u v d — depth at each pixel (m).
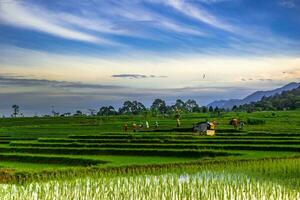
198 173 33.94
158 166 36.88
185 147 50.16
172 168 36.38
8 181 31.61
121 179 31.42
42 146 56.34
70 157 43.72
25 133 86.31
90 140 60.78
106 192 26.94
